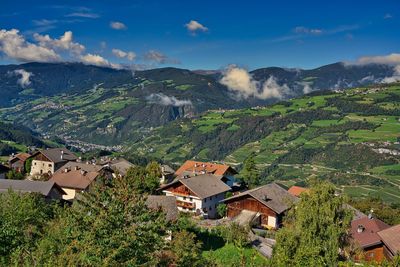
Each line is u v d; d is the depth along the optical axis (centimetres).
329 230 2391
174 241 2742
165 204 4794
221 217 6638
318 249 2303
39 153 10744
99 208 1698
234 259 3753
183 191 6869
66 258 1597
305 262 2227
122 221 1656
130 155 18362
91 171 7994
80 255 1579
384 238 4503
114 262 1557
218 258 3875
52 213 3178
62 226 1984
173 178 9856
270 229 5828
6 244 2042
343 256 2612
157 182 7000
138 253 1638
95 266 1534
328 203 2441
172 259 2469
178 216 4669
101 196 1739
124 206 1709
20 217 2705
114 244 1591
